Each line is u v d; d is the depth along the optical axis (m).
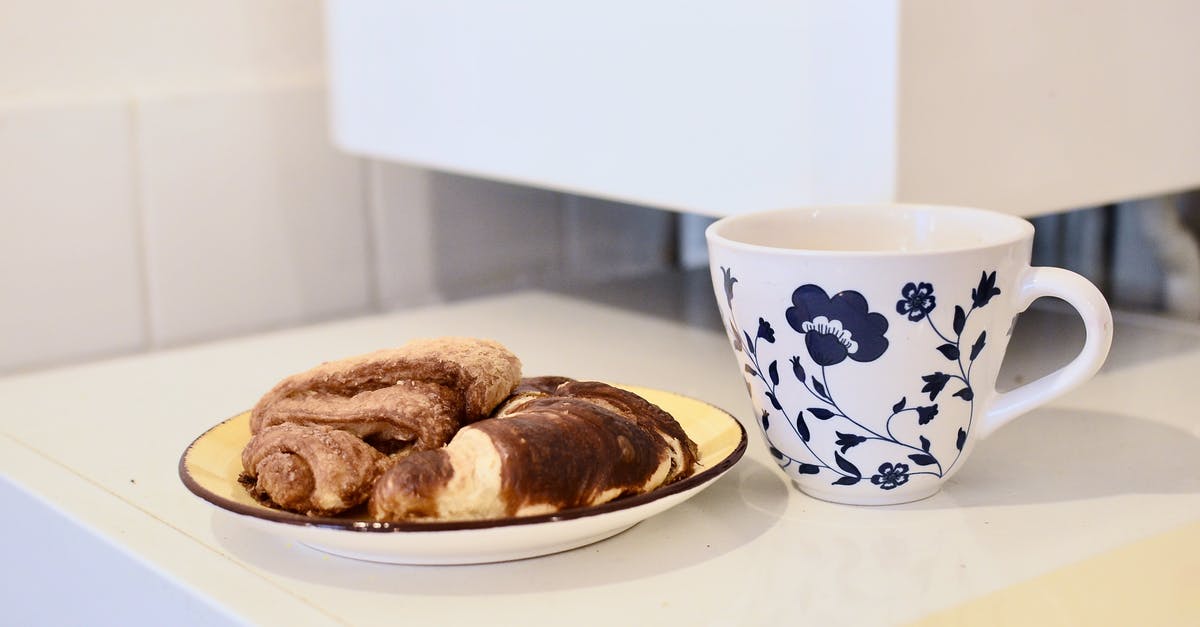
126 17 0.98
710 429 0.66
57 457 0.72
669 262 1.26
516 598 0.57
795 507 0.63
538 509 0.57
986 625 0.56
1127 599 0.59
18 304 0.95
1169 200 0.91
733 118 0.74
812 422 0.62
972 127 0.70
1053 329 0.86
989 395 0.62
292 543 0.61
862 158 0.69
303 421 0.63
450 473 0.57
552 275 1.21
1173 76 0.77
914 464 0.62
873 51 0.68
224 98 1.01
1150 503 0.63
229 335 1.04
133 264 0.99
